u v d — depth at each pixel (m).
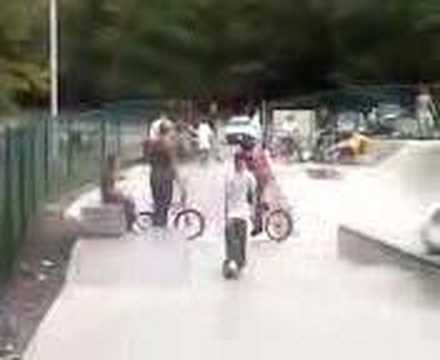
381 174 30.73
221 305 16.53
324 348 13.62
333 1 86.44
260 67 88.62
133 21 87.88
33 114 49.66
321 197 34.31
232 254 19.22
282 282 18.80
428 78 83.88
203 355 13.16
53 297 16.97
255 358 13.03
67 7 85.75
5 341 13.70
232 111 83.38
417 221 22.36
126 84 87.38
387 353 13.35
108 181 26.19
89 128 40.75
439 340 14.12
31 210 24.22
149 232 25.58
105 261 20.83
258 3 89.06
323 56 87.88
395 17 84.19
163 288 17.95
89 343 13.72
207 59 88.75
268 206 24.58
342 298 17.19
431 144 27.92
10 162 19.03
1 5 50.41
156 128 31.45
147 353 13.20
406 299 17.09
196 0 88.81
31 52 57.22
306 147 53.56
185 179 33.78
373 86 78.94
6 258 17.86
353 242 22.53
